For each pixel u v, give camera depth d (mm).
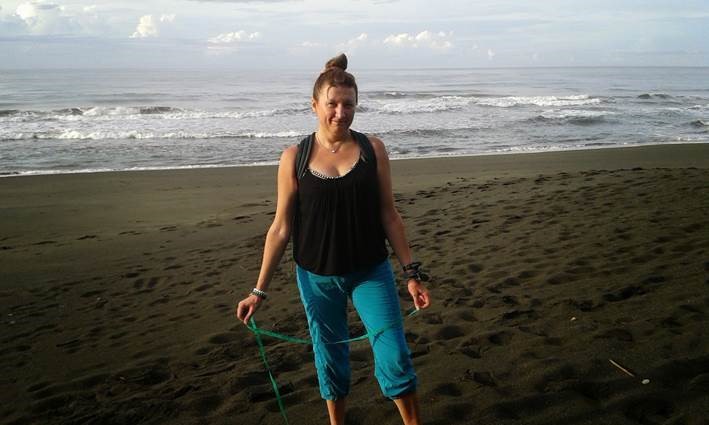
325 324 2697
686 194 7922
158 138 21859
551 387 3191
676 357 3314
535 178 11398
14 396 3928
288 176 2586
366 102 37469
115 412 3516
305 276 2674
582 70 143875
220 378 3895
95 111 29219
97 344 4824
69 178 14531
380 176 2564
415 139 22234
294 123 26766
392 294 2619
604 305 4332
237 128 24812
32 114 27906
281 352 4238
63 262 7625
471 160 16766
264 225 9133
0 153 18391
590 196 8484
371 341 2605
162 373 4121
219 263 7059
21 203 11914
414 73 110750
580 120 27625
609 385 3125
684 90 56281
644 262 5254
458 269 5746
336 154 2531
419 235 7285
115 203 11852
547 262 5602
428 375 3518
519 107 34906
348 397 3369
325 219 2539
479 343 3924
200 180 14312
